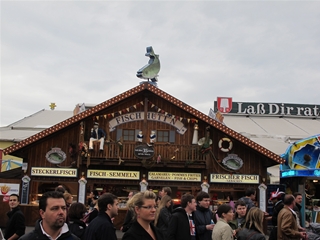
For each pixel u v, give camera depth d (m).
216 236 6.65
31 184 21.27
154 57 23.03
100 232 5.64
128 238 5.04
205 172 21.95
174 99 21.64
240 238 6.39
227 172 22.12
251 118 36.31
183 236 7.11
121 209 20.03
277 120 36.09
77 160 21.36
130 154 21.41
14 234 7.69
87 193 21.62
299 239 7.76
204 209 8.14
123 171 21.52
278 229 7.87
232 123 33.56
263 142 28.27
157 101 22.56
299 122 35.88
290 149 22.66
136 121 22.33
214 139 22.45
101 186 22.67
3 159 31.83
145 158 20.75
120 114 22.23
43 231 4.29
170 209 8.68
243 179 22.05
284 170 23.11
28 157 21.44
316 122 36.50
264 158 22.20
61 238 4.33
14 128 35.59
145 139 21.45
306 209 23.36
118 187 22.84
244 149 22.42
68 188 23.03
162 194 9.39
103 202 5.93
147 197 5.14
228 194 23.61
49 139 21.72
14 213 7.80
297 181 23.20
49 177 21.36
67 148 21.72
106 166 21.55
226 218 6.88
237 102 37.56
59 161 21.53
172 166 21.36
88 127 21.92
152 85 21.56
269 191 23.50
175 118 22.36
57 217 4.28
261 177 22.23
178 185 21.75
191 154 21.67
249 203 9.43
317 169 21.73
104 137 21.59
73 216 6.85
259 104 37.62
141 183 21.42
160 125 22.44
